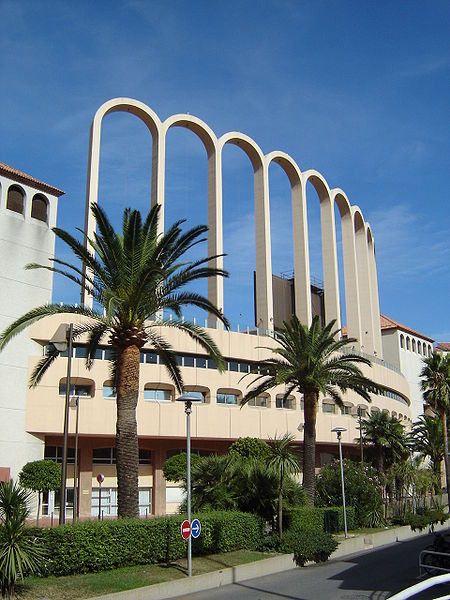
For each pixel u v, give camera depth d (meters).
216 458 26.23
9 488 15.77
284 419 51.38
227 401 49.06
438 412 60.62
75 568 17.11
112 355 25.83
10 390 38.75
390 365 72.56
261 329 51.88
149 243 23.22
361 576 20.08
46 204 43.69
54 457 42.56
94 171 44.41
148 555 19.06
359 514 32.81
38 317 22.38
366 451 53.31
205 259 23.36
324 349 32.31
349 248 68.31
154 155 48.44
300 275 57.56
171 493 46.84
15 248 40.88
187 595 17.02
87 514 42.19
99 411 41.44
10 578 14.34
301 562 22.53
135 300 21.98
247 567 19.89
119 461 21.19
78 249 22.34
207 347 24.03
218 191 51.28
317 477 35.22
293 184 60.19
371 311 70.50
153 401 44.84
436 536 20.42
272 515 25.66
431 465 58.38
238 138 54.53
